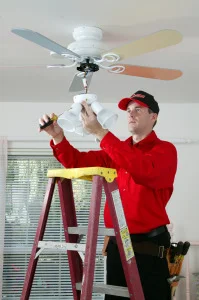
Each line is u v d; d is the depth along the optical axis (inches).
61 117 70.1
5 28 96.8
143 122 84.7
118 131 165.3
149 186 76.4
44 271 162.1
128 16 89.7
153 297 78.5
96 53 91.6
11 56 116.0
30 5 85.4
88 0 83.2
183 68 124.8
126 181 82.5
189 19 91.1
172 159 78.3
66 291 161.6
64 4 84.9
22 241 164.9
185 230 159.9
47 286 161.5
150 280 78.8
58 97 159.3
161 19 91.2
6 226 165.0
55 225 165.3
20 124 165.6
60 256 163.3
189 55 114.1
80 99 73.1
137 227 79.8
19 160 168.7
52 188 74.0
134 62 119.3
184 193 162.2
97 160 86.0
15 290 161.6
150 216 80.0
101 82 139.7
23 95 156.9
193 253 157.8
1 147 161.6
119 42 103.9
